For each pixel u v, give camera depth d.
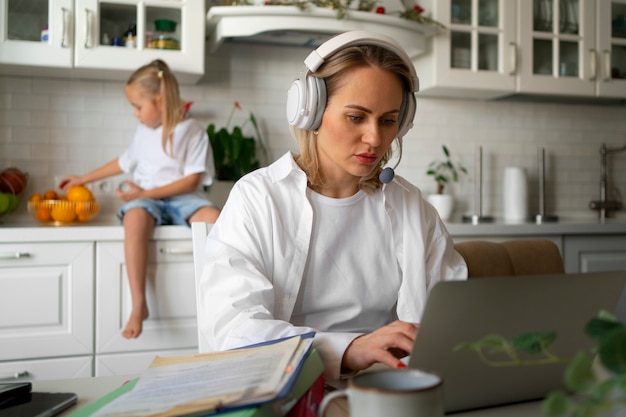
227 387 0.65
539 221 3.53
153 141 2.88
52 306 2.53
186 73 2.93
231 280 1.09
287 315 1.21
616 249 3.31
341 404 0.77
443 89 3.35
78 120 3.07
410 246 1.28
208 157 2.90
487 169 3.72
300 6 2.83
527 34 3.38
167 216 2.77
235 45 3.30
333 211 1.25
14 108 3.00
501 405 0.75
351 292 1.26
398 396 0.49
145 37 2.87
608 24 3.52
